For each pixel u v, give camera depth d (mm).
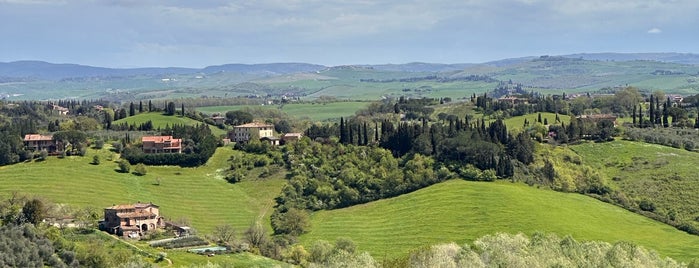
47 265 131250
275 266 167750
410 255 157500
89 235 180500
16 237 132250
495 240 159500
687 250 191625
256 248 195000
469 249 154375
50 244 137875
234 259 174500
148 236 199000
